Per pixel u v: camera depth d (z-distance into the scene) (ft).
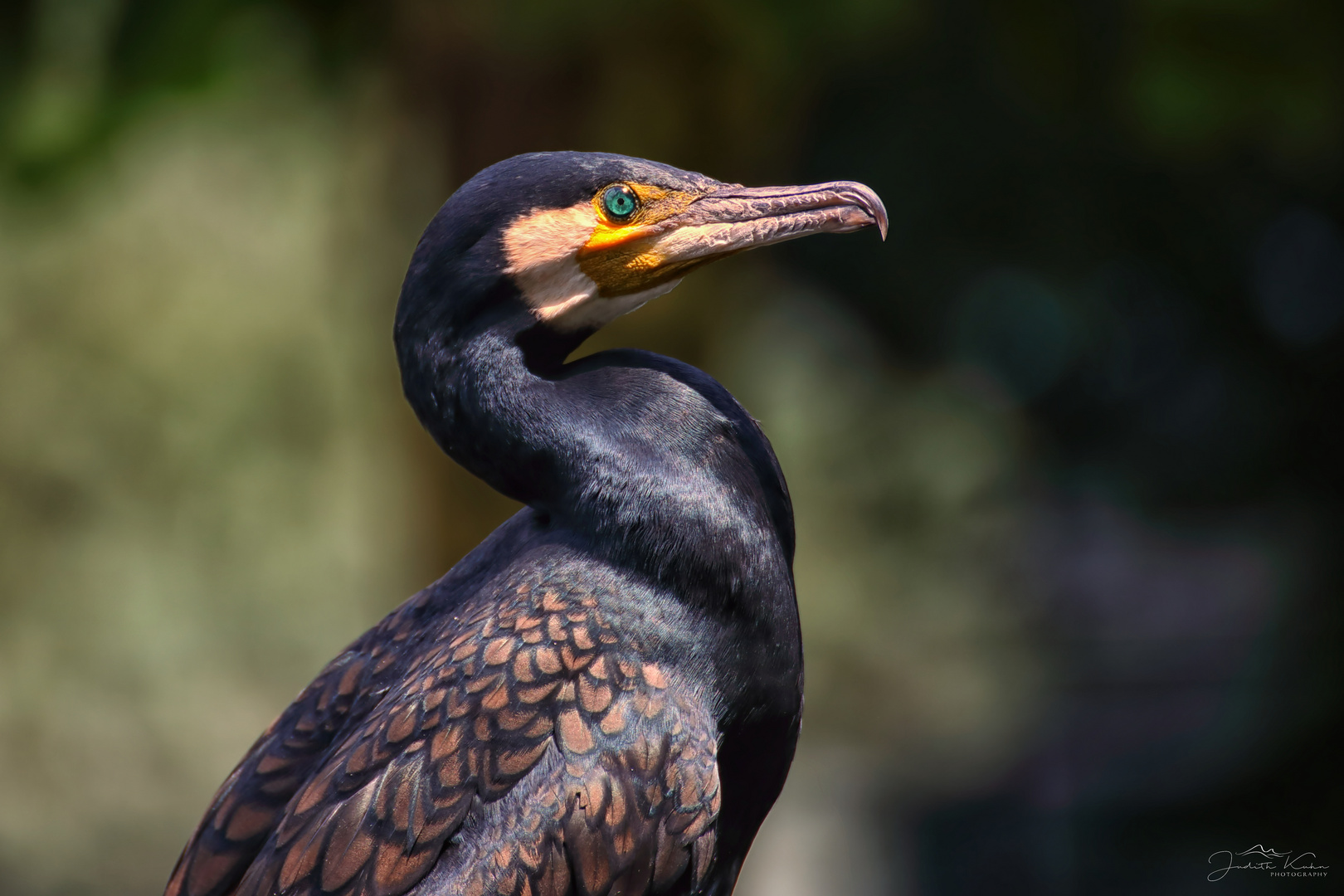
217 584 61.57
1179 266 48.08
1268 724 42.88
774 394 56.54
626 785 14.15
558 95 30.07
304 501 62.13
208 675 59.77
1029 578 63.82
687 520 14.55
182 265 61.36
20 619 60.08
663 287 15.76
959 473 58.13
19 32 28.17
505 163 15.43
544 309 15.26
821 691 57.36
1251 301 48.21
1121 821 46.60
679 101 30.12
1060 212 47.03
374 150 33.63
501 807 13.98
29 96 28.17
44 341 62.85
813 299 53.57
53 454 62.54
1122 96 32.76
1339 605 41.14
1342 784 39.83
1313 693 41.09
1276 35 31.32
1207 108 32.30
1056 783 53.62
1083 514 67.15
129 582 61.11
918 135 46.14
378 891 13.82
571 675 14.25
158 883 51.06
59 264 61.52
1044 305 54.54
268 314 62.49
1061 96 33.01
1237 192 46.44
